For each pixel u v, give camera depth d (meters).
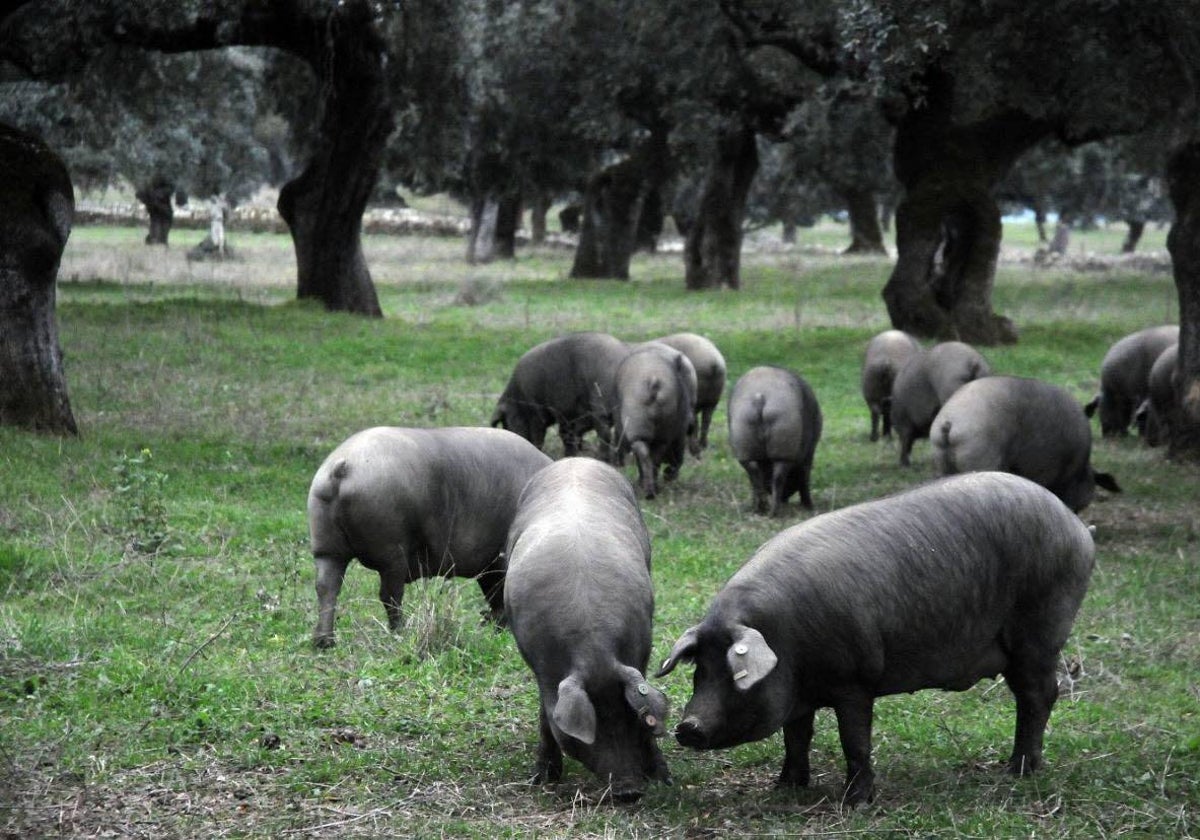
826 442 46.53
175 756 18.19
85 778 17.25
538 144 97.69
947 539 17.22
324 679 21.34
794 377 36.12
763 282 104.62
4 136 38.09
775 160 139.25
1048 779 17.91
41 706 19.55
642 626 16.64
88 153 99.81
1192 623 26.34
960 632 17.22
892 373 45.38
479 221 121.88
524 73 90.44
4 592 25.22
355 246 72.50
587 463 19.70
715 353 44.38
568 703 15.16
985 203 66.62
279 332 63.22
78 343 57.03
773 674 16.12
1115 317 79.31
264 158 123.06
